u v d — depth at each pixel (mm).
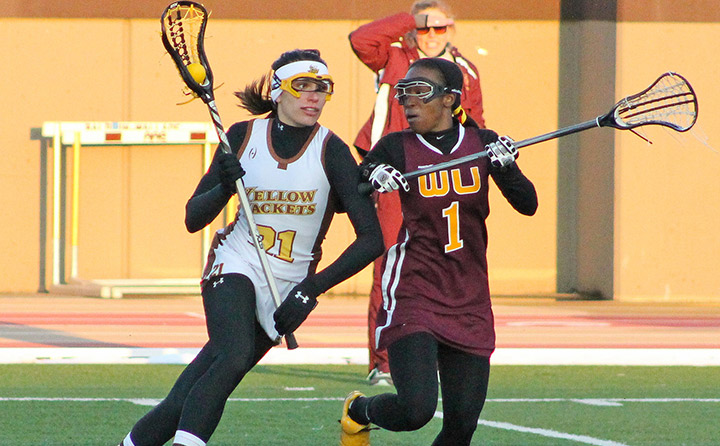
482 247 15969
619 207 55562
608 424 22000
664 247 55875
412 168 15922
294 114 15695
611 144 55969
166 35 15648
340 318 44344
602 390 26609
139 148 56219
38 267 55812
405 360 15234
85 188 55938
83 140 53688
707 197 55781
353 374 28828
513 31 57312
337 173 15625
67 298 52812
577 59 57469
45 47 55594
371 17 56344
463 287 15734
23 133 55531
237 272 15508
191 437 14188
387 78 26266
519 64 57438
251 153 15859
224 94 55875
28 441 19422
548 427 21578
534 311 49469
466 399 15664
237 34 55938
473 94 26312
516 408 23859
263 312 15703
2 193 55469
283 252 15734
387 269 15984
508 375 29172
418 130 16156
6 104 55406
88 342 34406
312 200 15672
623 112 16281
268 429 20906
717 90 55062
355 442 17047
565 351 32125
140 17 55875
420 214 15695
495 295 57812
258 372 29109
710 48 54844
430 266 15695
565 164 58156
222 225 56469
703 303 55375
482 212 15883
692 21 54625
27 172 55594
